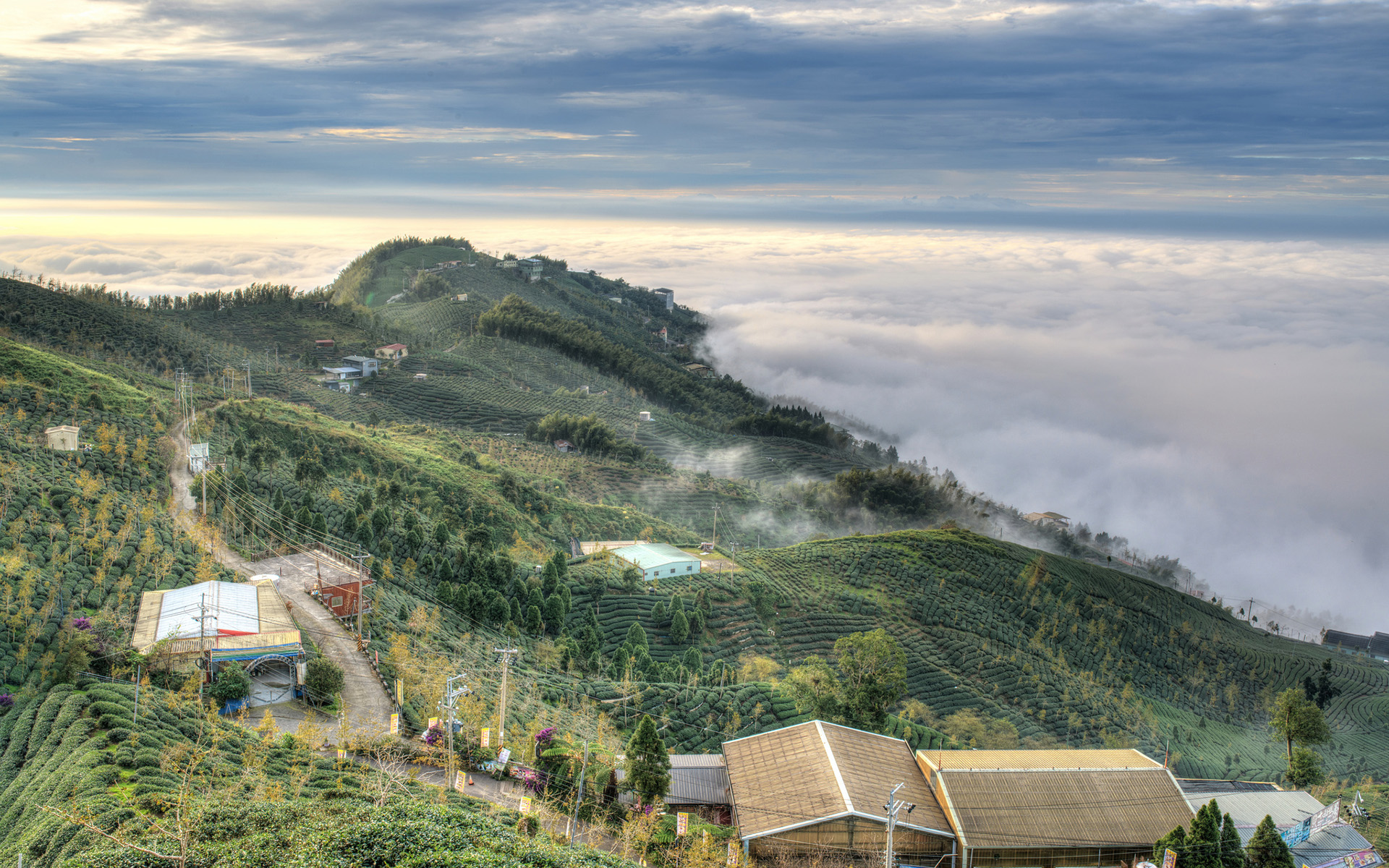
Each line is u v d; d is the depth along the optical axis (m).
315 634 89.06
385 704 76.94
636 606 136.00
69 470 114.50
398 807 51.28
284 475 143.12
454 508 155.62
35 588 79.25
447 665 86.56
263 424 171.62
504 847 49.41
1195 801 75.19
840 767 70.19
